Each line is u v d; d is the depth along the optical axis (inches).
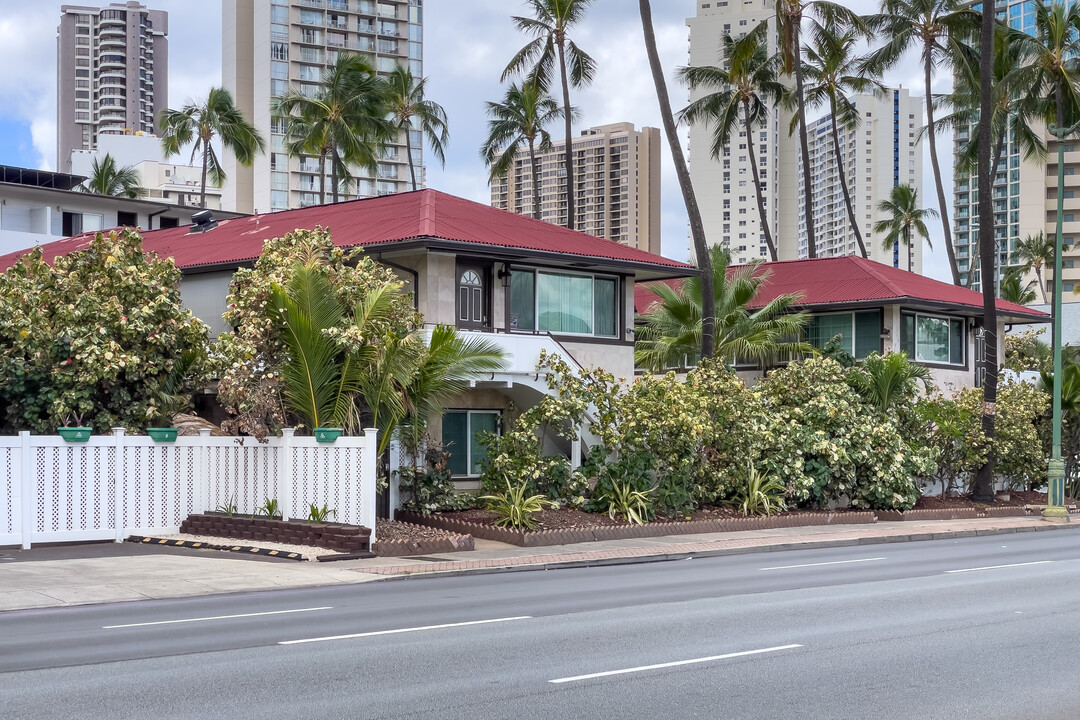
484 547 804.6
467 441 1024.9
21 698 320.2
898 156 6919.3
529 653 394.3
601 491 954.1
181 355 889.5
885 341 1423.5
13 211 1925.4
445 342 837.8
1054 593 577.0
